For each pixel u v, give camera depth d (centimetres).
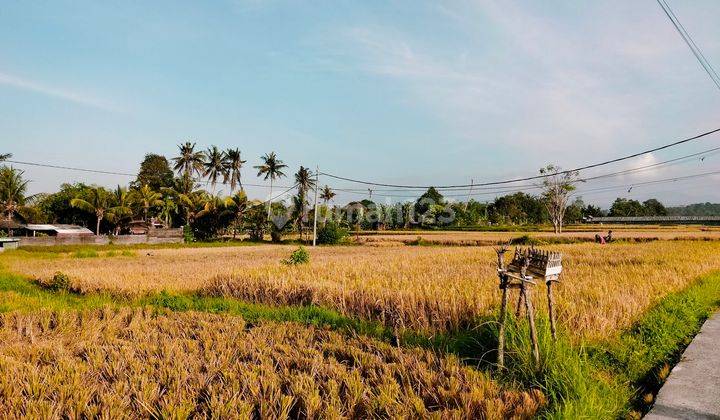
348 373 612
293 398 527
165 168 8838
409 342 808
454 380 573
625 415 533
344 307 1069
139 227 5991
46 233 5272
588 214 14950
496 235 5731
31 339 818
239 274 1417
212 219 5700
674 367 682
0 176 5088
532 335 611
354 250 3731
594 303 895
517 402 532
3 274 1916
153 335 843
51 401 529
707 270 1633
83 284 1536
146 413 500
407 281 1241
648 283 1213
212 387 568
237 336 841
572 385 548
